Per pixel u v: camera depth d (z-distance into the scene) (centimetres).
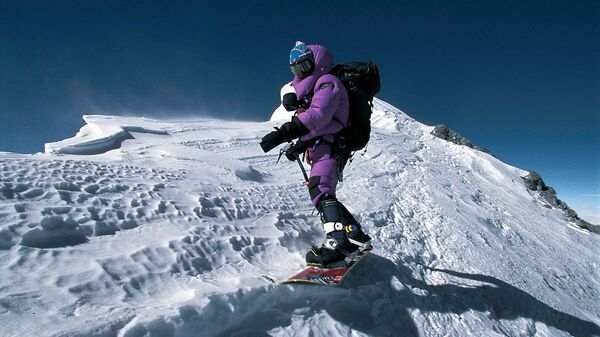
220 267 249
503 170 1023
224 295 201
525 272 473
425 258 404
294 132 253
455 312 318
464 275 393
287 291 236
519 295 395
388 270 329
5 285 174
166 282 214
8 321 154
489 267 433
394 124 1145
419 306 304
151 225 262
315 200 269
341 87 268
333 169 272
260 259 280
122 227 250
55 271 193
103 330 158
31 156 307
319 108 254
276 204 380
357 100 277
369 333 248
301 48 272
